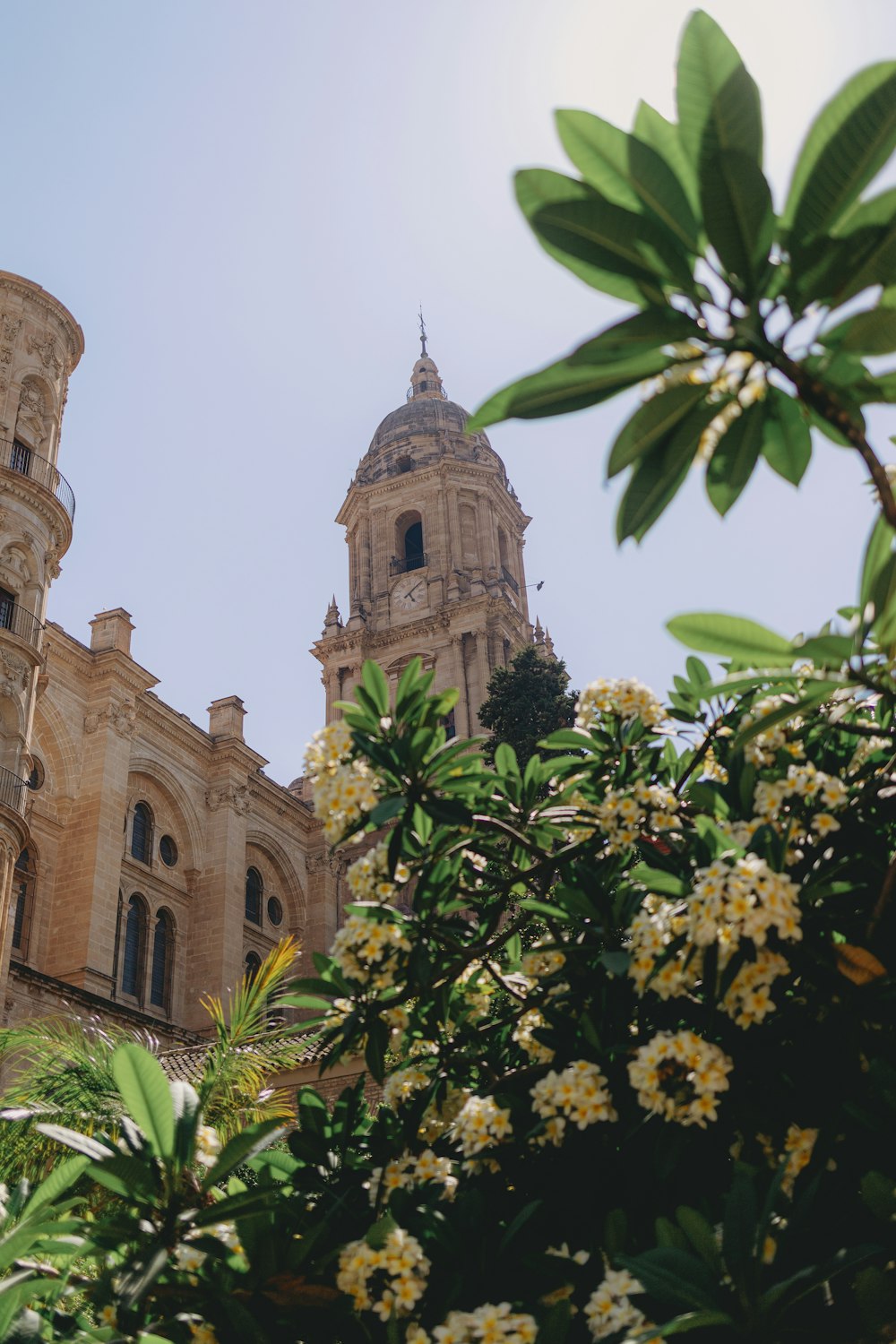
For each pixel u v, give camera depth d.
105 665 50.09
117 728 49.91
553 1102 5.14
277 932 59.91
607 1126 5.38
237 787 57.56
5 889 34.19
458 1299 4.93
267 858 61.06
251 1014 15.24
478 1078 6.59
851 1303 4.51
